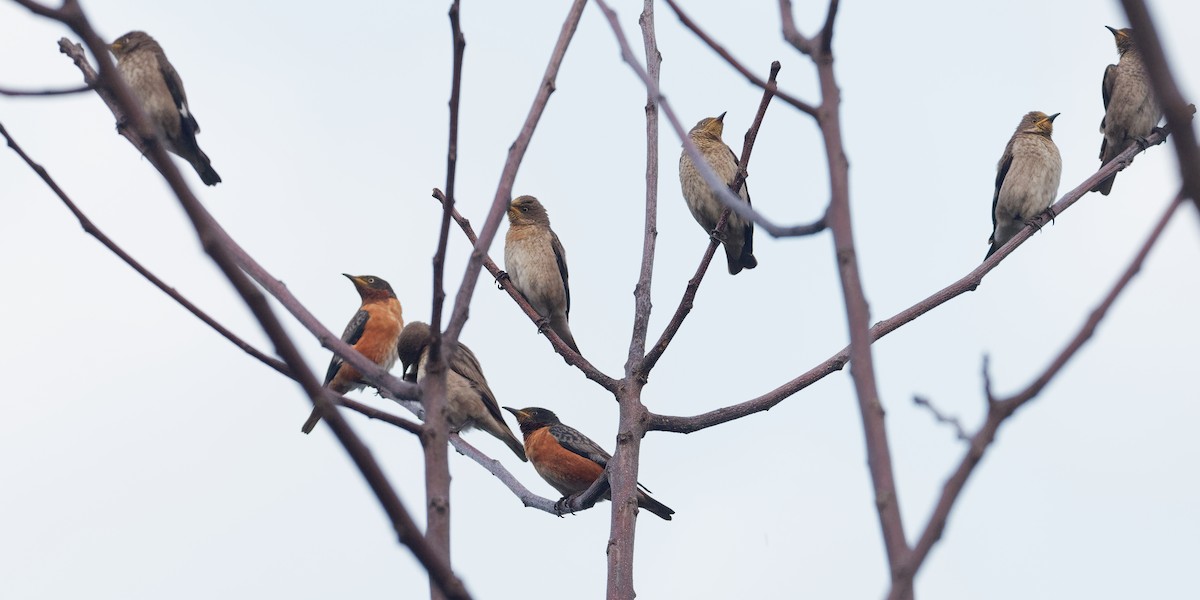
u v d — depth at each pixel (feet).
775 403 41.29
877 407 19.07
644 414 41.04
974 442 18.16
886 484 18.49
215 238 19.81
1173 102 15.28
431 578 21.04
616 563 37.60
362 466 20.02
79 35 19.60
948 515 17.70
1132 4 15.25
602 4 24.73
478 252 25.84
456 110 23.59
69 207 25.20
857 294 19.90
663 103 22.48
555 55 28.22
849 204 20.62
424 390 24.84
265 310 19.90
